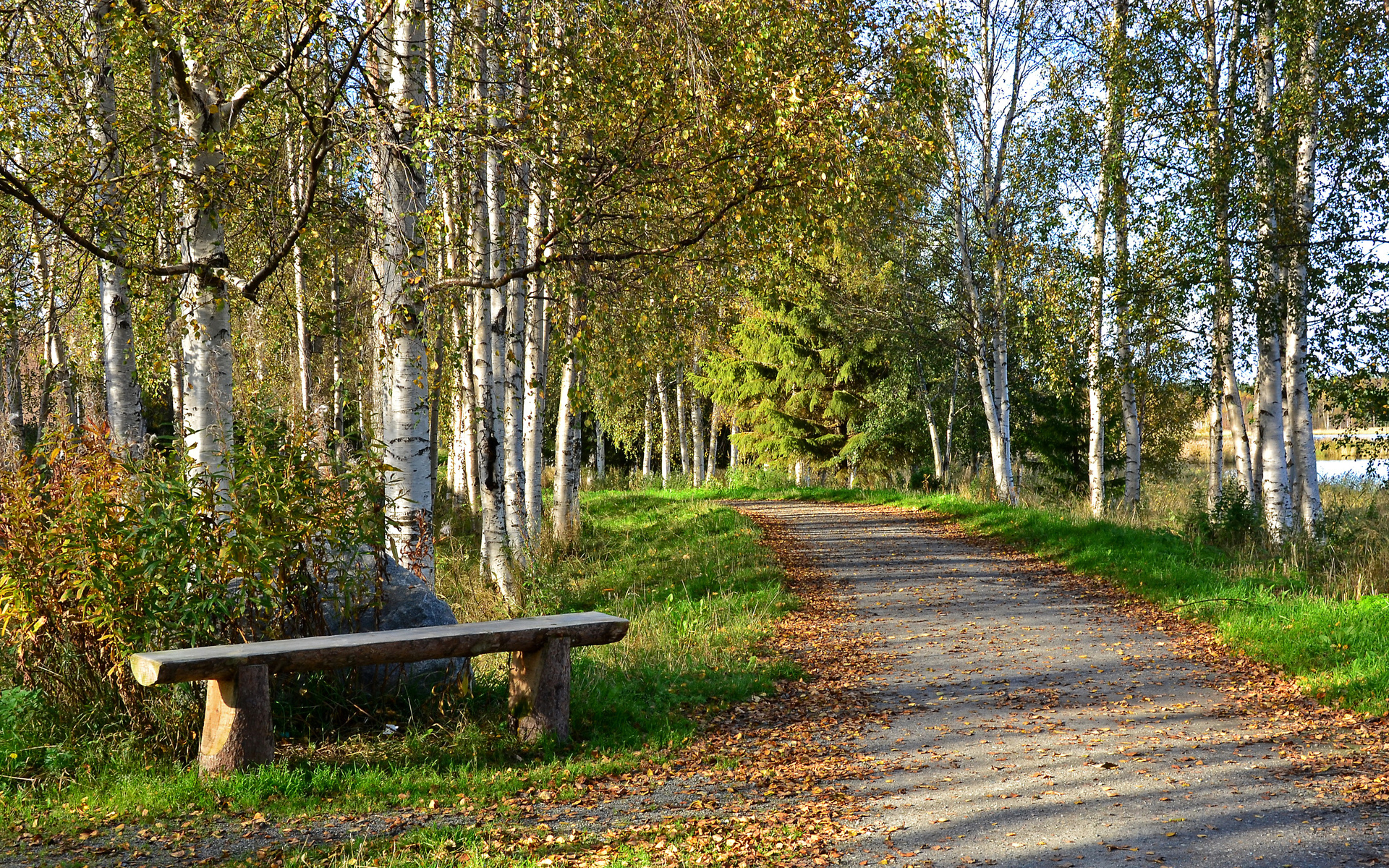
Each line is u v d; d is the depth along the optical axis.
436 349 9.70
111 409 10.84
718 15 8.16
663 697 7.58
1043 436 30.16
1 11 8.10
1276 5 15.28
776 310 33.06
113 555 5.67
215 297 8.26
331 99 7.88
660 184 8.51
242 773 5.32
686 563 16.70
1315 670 7.88
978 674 8.74
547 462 42.97
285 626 6.38
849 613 12.03
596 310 9.91
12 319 9.27
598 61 8.27
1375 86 14.59
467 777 5.58
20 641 5.80
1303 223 14.95
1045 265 20.44
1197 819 4.81
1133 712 7.22
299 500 6.31
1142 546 14.47
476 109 8.04
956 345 26.41
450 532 19.28
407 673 6.62
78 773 5.35
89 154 8.19
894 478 36.56
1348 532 13.95
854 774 5.85
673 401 48.69
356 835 4.67
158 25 7.54
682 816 5.04
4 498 5.78
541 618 6.66
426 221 8.41
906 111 8.90
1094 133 18.53
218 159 8.25
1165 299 15.95
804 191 8.27
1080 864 4.29
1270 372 15.26
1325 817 4.73
